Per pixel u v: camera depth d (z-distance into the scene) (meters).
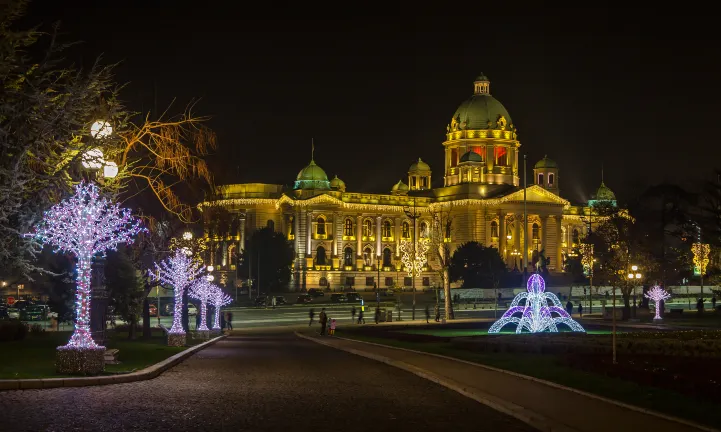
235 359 40.97
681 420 19.48
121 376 27.34
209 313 82.62
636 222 88.69
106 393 24.16
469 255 157.88
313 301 147.12
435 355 40.97
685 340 41.59
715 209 69.12
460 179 198.75
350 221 191.25
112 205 32.75
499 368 32.84
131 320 56.06
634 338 45.16
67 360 27.06
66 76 31.98
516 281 158.75
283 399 23.89
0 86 29.03
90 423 18.72
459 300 140.00
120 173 38.44
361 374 32.59
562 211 197.75
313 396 24.81
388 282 191.75
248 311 124.50
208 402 22.81
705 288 159.75
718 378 26.95
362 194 192.88
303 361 40.00
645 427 18.75
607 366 30.28
